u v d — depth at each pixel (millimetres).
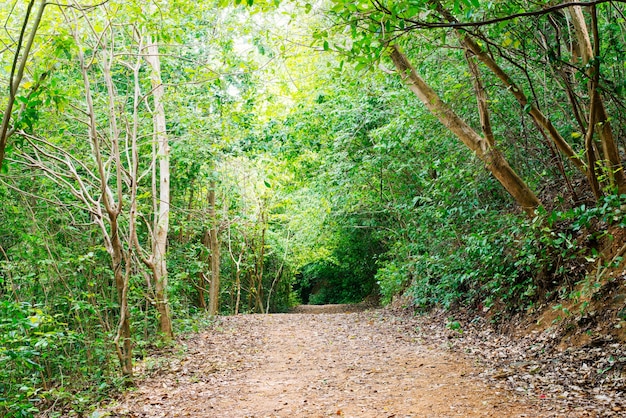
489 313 10664
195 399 6707
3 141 4223
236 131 13062
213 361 9383
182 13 9039
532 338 8422
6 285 9281
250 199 21203
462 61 10156
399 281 15750
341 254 26141
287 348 10688
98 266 9914
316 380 7375
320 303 34000
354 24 4766
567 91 7883
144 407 6418
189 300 19438
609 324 7164
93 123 7246
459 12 4453
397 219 16969
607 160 7730
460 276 11188
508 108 10539
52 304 8844
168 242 15367
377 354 9203
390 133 12727
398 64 9523
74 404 6719
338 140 15344
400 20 4488
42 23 6547
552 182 10820
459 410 5410
